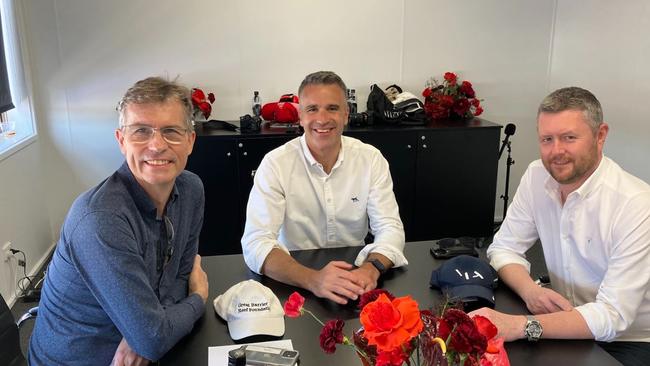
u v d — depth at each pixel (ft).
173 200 5.02
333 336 3.06
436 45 13.20
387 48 13.02
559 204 5.75
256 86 12.83
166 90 4.48
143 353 4.31
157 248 4.88
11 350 5.05
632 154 11.50
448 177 12.30
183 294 5.34
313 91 6.57
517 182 14.44
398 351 2.78
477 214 12.67
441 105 12.55
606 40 11.96
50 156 12.62
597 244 5.44
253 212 6.64
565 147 5.16
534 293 5.16
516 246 6.19
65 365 4.68
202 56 12.50
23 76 11.59
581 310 4.78
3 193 9.78
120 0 11.97
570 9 13.00
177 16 12.21
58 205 12.90
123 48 12.23
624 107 11.59
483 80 13.62
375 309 2.76
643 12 10.83
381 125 12.13
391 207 7.02
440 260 6.19
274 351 4.19
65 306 4.56
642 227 5.04
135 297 4.25
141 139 4.40
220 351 4.36
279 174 6.84
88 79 12.30
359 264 6.06
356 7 12.67
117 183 4.54
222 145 11.33
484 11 13.19
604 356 4.36
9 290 9.91
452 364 2.81
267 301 4.83
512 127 12.14
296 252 6.44
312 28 12.66
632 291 4.96
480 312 4.67
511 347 4.47
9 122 11.30
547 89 13.97
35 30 11.87
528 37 13.53
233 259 6.34
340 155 6.97
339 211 7.16
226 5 12.28
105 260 4.19
